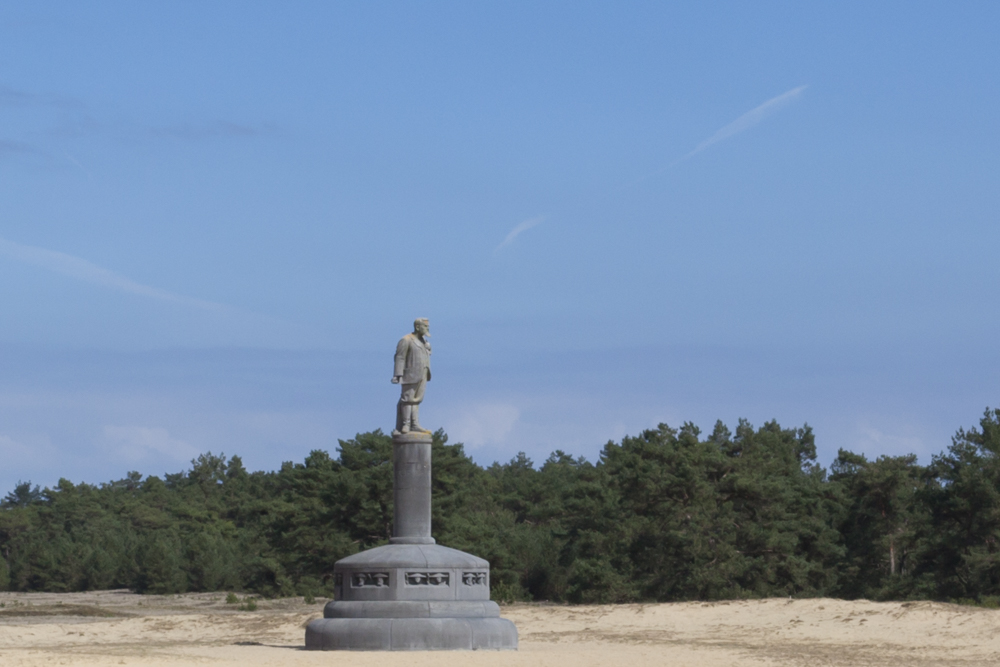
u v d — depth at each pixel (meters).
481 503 122.94
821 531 79.25
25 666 30.58
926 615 45.06
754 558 75.12
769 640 43.62
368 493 87.19
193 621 54.78
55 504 157.00
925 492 67.81
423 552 38.31
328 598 83.56
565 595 81.69
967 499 65.69
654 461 81.19
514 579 87.81
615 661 34.06
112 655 34.94
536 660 33.88
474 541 86.06
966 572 65.38
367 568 37.75
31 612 72.81
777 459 95.38
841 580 77.69
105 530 143.50
